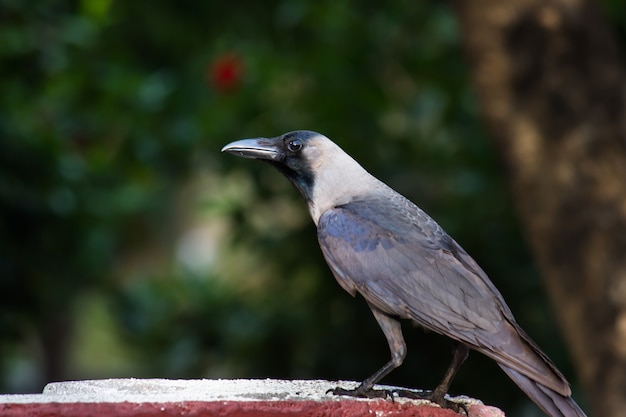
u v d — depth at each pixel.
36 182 12.97
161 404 5.56
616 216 9.94
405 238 7.20
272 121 13.83
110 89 14.34
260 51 14.16
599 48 10.32
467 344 6.71
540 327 12.82
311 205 8.08
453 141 13.89
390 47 14.38
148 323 15.20
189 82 14.57
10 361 14.44
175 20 15.54
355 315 13.26
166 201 20.66
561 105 10.20
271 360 14.03
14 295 13.16
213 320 14.50
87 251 13.66
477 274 7.06
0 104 13.10
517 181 10.41
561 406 6.27
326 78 13.80
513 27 10.34
